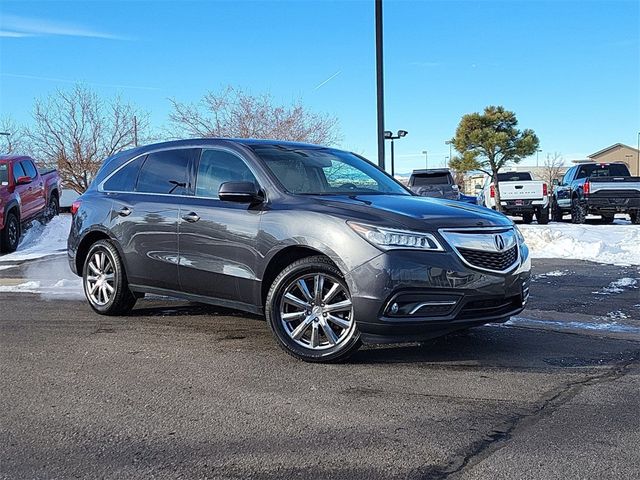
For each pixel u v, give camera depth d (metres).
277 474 2.90
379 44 11.62
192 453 3.13
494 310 4.67
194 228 5.41
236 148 5.51
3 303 7.14
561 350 5.10
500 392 4.04
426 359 4.81
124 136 23.31
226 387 4.13
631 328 5.85
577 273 8.96
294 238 4.69
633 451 3.14
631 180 18.44
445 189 18.44
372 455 3.10
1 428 3.45
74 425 3.49
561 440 3.28
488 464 3.00
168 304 7.04
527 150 25.12
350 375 4.39
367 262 4.34
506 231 4.79
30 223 14.01
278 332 4.80
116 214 6.16
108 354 4.93
